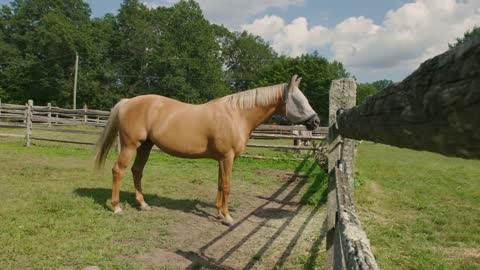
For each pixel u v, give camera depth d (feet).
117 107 15.40
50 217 13.75
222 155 14.69
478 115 1.53
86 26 139.64
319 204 17.90
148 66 141.49
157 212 15.62
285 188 21.56
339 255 3.82
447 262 10.87
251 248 11.91
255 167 28.40
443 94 1.77
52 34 125.49
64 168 23.86
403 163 37.35
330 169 8.56
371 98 3.63
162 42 138.21
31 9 138.92
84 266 9.99
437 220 15.43
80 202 15.97
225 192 14.73
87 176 21.80
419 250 11.71
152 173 24.13
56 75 130.52
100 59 136.67
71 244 11.37
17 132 45.50
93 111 35.91
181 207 16.63
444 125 1.85
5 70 128.16
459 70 1.64
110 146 15.99
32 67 128.57
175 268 10.21
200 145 14.64
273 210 16.80
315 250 11.65
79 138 42.04
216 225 14.38
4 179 19.83
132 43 135.54
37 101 132.26
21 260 10.11
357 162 37.14
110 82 136.67
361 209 16.67
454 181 26.27
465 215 16.48
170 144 14.66
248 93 14.71
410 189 22.45
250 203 18.01
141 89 139.03
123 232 12.86
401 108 2.46
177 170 25.76
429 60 2.05
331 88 8.69
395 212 16.69
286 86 14.55
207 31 148.15
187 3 148.15
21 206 14.89
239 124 14.51
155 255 11.09
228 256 11.22
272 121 43.78
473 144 1.66
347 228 3.54
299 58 144.77
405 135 2.51
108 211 15.11
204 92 143.23
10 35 136.36
